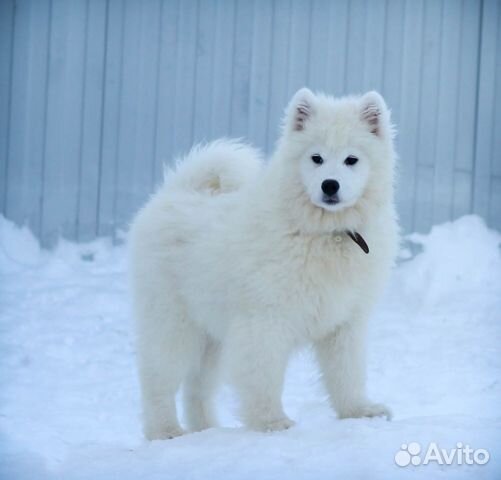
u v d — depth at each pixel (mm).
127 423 5723
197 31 10000
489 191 10195
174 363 5168
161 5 9969
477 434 4180
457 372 6801
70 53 9969
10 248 9758
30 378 6668
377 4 10000
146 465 4035
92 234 10070
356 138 4641
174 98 10055
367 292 4727
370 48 10047
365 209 4652
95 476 3969
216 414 5613
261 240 4543
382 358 7184
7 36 9875
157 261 5129
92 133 10047
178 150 10086
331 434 4273
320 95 5117
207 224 4953
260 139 10078
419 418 4602
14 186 9961
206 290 4844
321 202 4457
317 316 4641
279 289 4523
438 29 10055
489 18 10055
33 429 5383
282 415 4648
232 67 10031
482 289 9156
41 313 8203
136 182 10094
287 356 4723
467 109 10133
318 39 10016
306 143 4652
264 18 9992
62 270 9469
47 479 4055
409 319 8359
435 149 10141
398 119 10109
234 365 4637
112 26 9977
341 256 4570
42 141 9992
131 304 5410
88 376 6789
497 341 7672
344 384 4852
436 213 10148
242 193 4922
